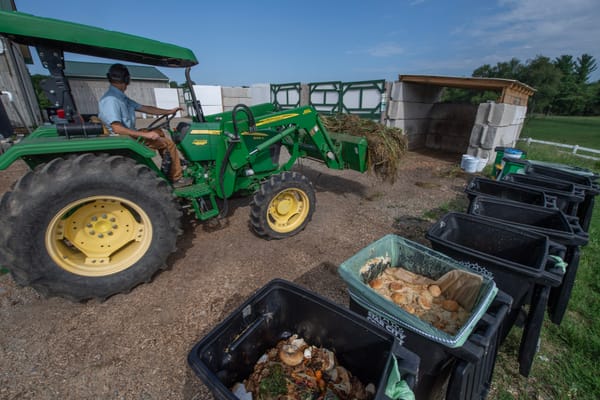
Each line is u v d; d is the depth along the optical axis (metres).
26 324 2.20
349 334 1.51
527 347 1.87
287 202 3.50
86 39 2.28
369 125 4.59
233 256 3.13
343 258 3.15
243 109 3.05
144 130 3.13
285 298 1.67
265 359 1.62
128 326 2.21
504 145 7.55
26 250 2.12
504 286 1.95
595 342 2.14
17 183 2.13
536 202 3.20
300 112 3.74
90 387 1.77
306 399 1.41
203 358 1.28
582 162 7.79
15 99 8.52
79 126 2.46
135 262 2.51
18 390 1.73
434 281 2.05
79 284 2.32
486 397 1.78
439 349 1.49
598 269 3.04
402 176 6.38
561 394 1.81
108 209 2.50
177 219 2.68
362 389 1.48
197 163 3.32
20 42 2.49
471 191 3.10
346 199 4.89
